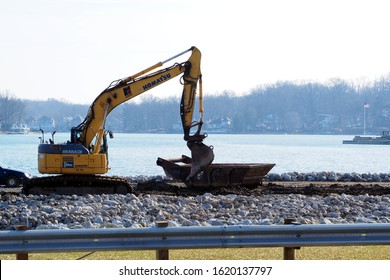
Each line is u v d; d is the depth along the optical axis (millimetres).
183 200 28656
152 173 62031
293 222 15227
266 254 16609
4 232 14297
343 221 22516
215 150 117188
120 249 14523
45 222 22859
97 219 22672
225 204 27516
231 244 14750
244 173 35344
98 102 33406
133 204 26688
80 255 16609
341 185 38625
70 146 32219
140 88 33812
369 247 17547
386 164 82000
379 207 26781
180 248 14664
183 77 34281
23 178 39438
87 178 32250
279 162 83812
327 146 144250
